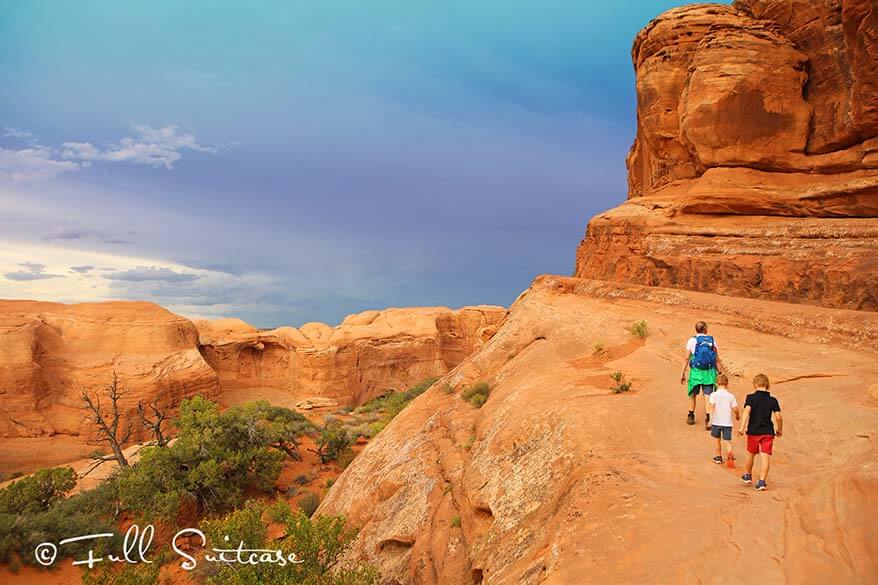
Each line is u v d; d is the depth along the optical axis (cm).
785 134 2484
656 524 652
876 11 1988
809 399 1039
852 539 552
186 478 2455
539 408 1224
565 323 1994
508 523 930
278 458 2766
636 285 2250
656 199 2675
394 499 1441
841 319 1478
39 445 4669
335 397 6588
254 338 6962
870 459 748
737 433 956
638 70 3216
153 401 5106
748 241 2167
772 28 2630
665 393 1179
